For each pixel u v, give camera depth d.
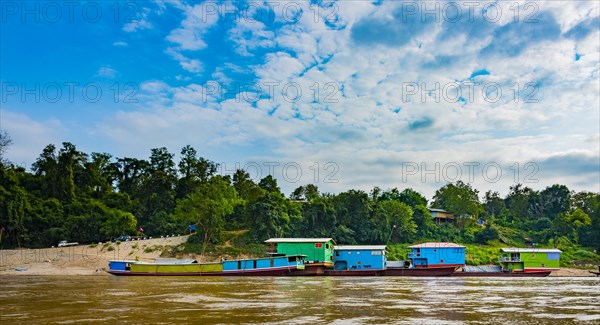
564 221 128.25
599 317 26.75
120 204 109.31
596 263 106.94
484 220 152.62
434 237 121.69
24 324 23.73
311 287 48.16
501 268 86.06
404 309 29.72
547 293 42.16
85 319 25.31
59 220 98.88
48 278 63.50
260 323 23.98
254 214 100.19
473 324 24.02
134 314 27.22
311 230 106.00
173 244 95.75
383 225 110.69
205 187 102.69
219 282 56.00
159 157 136.25
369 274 78.38
